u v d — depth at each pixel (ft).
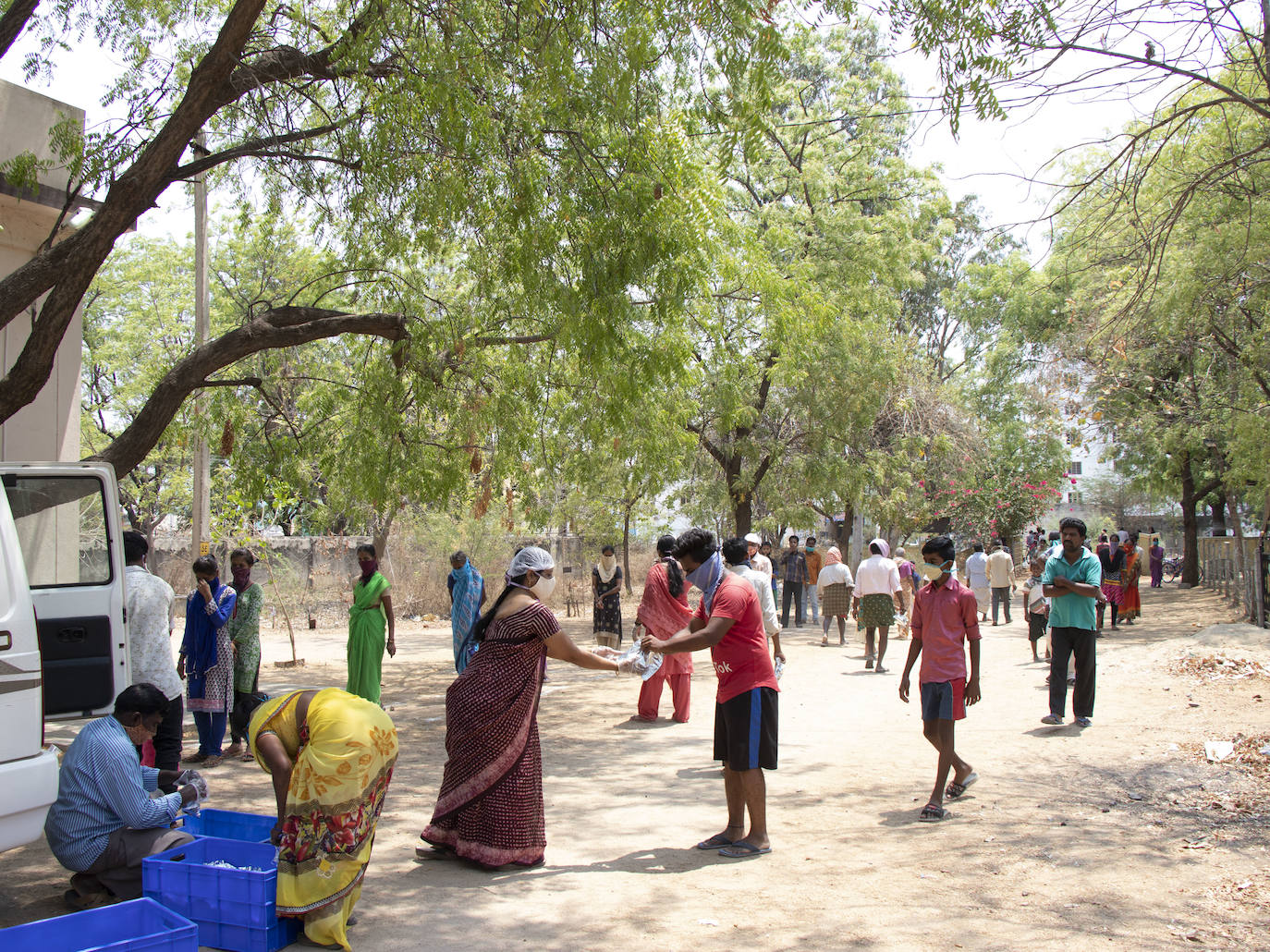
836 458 65.62
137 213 25.36
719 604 18.84
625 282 30.58
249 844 15.61
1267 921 14.93
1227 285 37.86
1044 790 23.25
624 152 30.81
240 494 38.40
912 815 21.58
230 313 68.95
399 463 36.14
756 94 27.53
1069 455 105.81
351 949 14.15
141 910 13.51
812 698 37.93
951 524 102.42
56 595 21.33
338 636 66.80
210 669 27.12
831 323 50.52
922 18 22.84
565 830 20.63
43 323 24.04
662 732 31.96
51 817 15.61
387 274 37.65
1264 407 48.37
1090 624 29.91
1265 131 30.89
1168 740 27.48
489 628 18.42
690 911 15.72
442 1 28.43
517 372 37.24
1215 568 78.79
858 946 14.24
